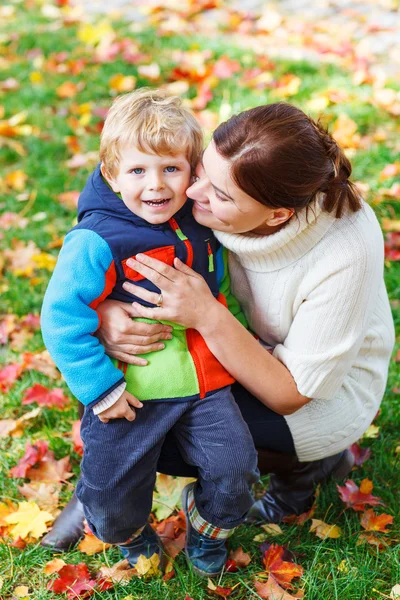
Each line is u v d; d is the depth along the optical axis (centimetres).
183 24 595
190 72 511
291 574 215
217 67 512
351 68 512
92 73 536
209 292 195
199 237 199
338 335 198
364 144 433
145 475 197
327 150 185
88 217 192
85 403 187
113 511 196
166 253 192
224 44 552
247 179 177
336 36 557
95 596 214
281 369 202
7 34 600
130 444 192
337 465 243
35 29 609
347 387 217
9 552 227
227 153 177
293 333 204
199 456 198
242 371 198
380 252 200
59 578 216
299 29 569
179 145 187
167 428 193
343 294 195
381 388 229
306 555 226
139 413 193
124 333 192
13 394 291
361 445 267
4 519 237
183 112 194
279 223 190
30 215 402
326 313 197
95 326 188
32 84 527
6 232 387
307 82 495
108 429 192
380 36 558
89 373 185
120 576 217
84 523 233
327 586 212
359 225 196
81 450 264
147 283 193
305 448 220
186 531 220
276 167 175
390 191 391
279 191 178
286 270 200
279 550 221
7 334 323
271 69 516
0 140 464
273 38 564
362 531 231
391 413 277
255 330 220
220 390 198
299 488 237
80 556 227
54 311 184
